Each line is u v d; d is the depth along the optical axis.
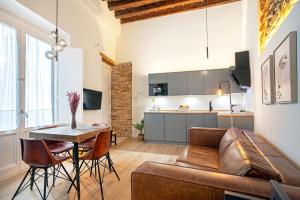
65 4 3.56
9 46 2.66
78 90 3.67
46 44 3.37
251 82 3.34
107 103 5.68
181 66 5.30
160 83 5.11
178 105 5.29
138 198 1.17
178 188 1.06
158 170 1.17
